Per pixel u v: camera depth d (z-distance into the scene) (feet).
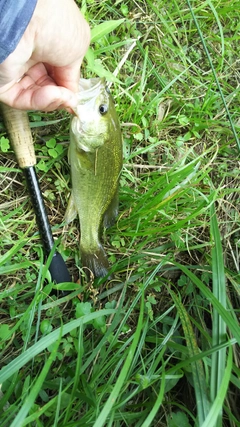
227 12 1.77
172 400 1.43
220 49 1.82
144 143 1.65
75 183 1.43
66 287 1.38
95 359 1.36
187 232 1.60
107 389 1.20
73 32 1.07
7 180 1.43
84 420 1.11
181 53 1.71
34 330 1.38
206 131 1.73
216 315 1.24
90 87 1.34
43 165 1.43
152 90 1.67
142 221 1.56
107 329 1.45
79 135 1.31
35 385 1.00
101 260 1.49
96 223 1.48
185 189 1.52
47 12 0.97
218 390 1.06
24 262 1.37
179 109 1.73
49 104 1.18
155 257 1.55
